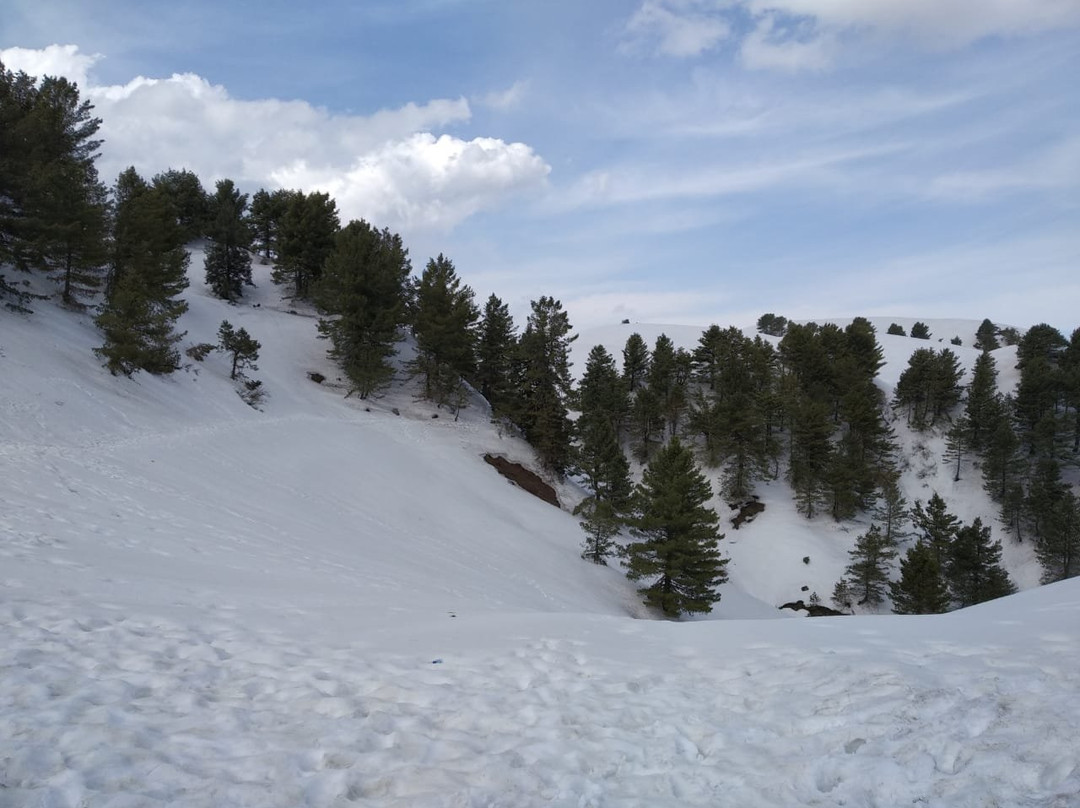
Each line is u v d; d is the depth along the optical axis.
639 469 67.62
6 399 24.06
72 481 16.72
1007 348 103.06
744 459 61.03
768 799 4.09
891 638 6.89
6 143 35.16
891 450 68.06
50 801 3.70
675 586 33.84
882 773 4.17
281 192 85.56
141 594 8.91
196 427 33.00
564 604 26.28
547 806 4.04
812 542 54.03
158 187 57.56
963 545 46.22
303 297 70.94
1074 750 4.01
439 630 8.62
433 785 4.19
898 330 140.25
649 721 5.36
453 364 57.41
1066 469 66.06
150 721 4.93
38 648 6.21
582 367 138.00
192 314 56.91
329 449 39.22
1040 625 6.57
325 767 4.45
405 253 66.38
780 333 150.50
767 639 7.41
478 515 37.53
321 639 7.79
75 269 39.25
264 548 15.76
